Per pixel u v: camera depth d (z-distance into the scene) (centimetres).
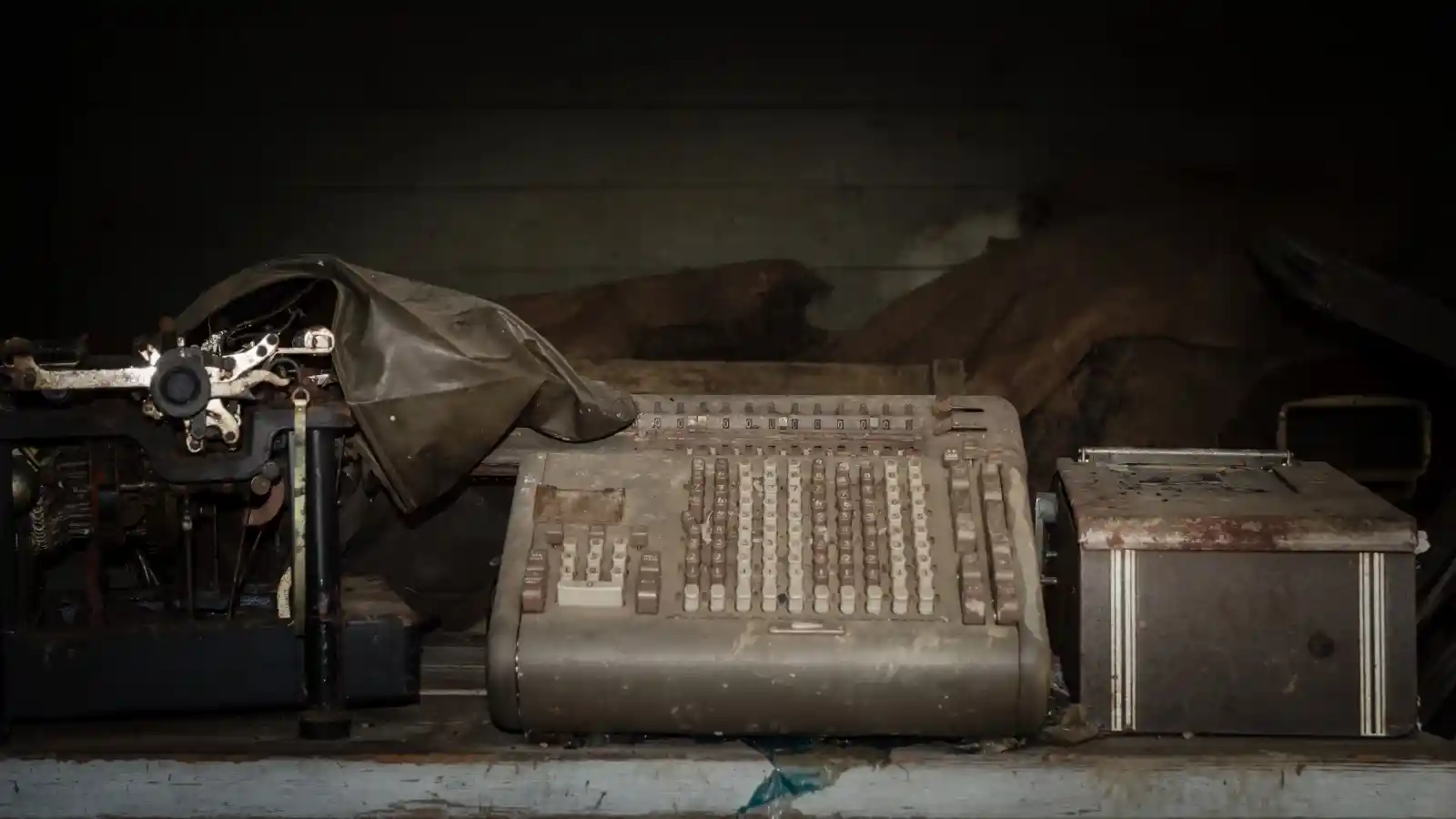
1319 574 170
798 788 165
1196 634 171
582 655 164
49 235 325
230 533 196
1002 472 181
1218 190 308
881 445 187
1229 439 273
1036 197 324
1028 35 321
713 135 324
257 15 321
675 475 183
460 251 328
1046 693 163
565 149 325
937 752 167
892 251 326
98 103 322
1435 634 244
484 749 168
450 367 171
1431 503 282
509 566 173
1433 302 241
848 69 322
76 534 181
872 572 169
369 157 325
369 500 196
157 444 170
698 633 164
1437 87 317
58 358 175
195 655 173
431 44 322
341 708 175
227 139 324
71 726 180
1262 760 164
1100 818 164
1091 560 171
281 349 171
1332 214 300
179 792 165
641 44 322
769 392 239
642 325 301
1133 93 322
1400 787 163
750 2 321
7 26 320
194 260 327
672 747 169
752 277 309
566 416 186
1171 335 274
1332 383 275
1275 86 320
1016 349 272
